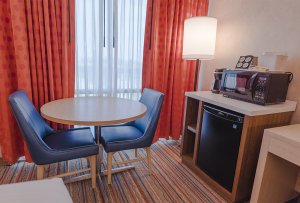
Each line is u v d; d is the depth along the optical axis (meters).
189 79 2.77
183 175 2.04
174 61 2.54
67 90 2.08
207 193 1.79
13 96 1.35
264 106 1.58
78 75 2.19
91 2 2.11
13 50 1.86
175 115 2.69
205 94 2.07
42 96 1.98
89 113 1.54
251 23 2.08
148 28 2.33
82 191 1.71
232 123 1.59
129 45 2.37
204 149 1.93
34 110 1.69
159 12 2.35
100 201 1.61
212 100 1.77
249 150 1.54
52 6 1.86
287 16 1.77
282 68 1.75
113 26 2.24
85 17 2.09
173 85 2.63
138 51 2.43
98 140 1.78
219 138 1.73
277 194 1.62
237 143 1.57
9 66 1.88
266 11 1.93
